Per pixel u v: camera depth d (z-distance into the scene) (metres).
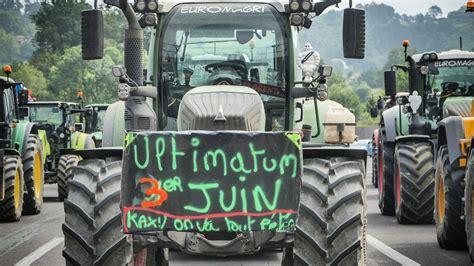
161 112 10.41
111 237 8.67
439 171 14.27
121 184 8.22
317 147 9.27
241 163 8.14
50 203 24.73
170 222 8.15
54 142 29.62
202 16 10.39
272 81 10.34
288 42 10.34
